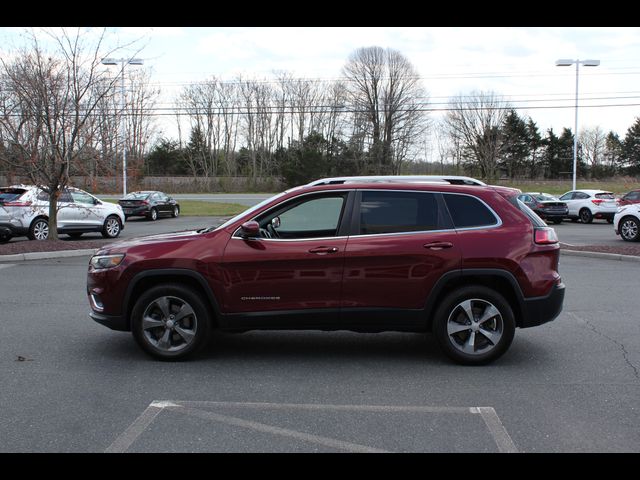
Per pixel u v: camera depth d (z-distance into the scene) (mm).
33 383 5129
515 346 6406
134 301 5871
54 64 15086
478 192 5758
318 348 6359
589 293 9531
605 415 4426
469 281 5727
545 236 5707
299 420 4320
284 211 5754
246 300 5629
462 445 3904
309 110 71562
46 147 14773
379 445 3900
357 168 67562
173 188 63844
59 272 11672
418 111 67562
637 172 86312
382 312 5594
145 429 4145
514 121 78188
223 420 4316
